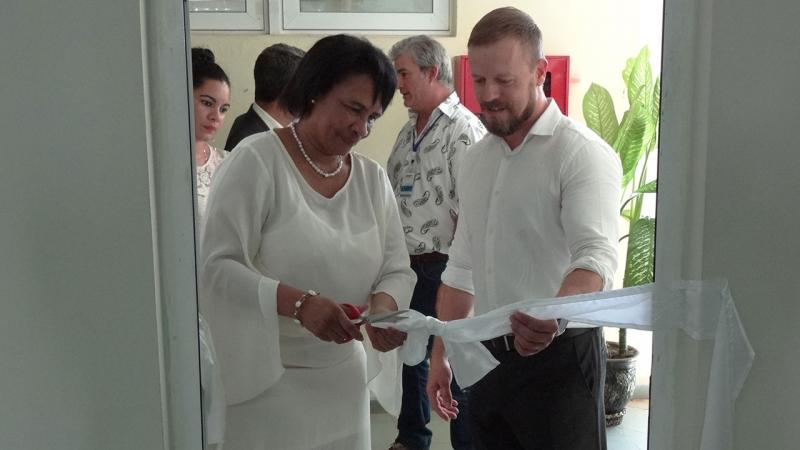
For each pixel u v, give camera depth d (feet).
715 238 2.96
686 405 3.12
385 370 4.04
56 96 2.60
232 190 3.50
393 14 7.36
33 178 2.63
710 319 3.01
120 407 2.79
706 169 2.92
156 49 2.67
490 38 3.96
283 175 3.58
